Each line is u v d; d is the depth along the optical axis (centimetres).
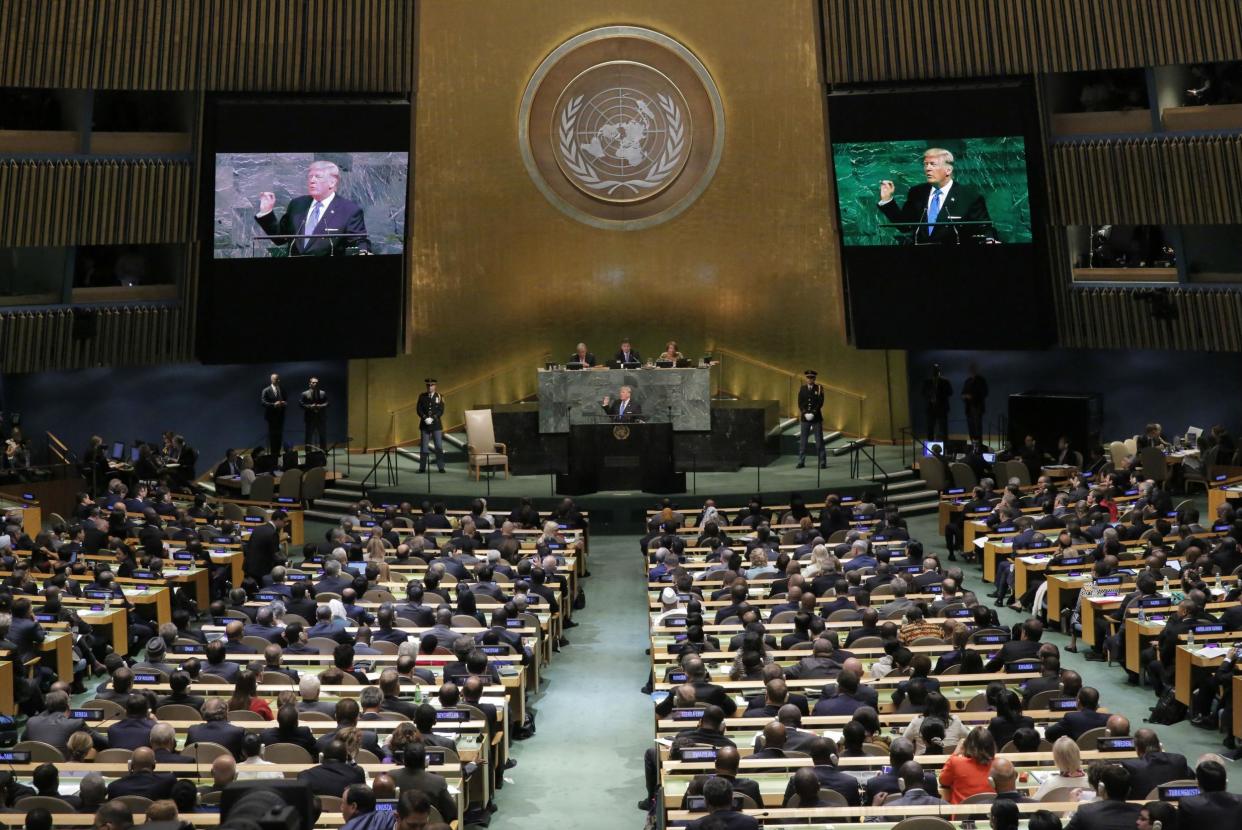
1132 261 2653
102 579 1719
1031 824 827
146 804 945
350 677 1288
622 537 2470
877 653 1377
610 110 2898
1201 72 2509
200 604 1939
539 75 2875
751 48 2844
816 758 1003
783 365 2928
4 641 1465
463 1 2828
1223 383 2705
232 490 2592
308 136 2567
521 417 2712
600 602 2073
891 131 2558
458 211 2877
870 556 1752
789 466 2748
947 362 2956
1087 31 2431
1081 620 1728
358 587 1584
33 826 841
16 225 2481
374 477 2673
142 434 2827
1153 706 1546
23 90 2564
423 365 2902
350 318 2648
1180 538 1847
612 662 1788
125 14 2456
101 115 2644
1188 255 2608
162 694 1285
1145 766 991
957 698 1266
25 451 2544
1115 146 2491
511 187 2900
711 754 1036
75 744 1065
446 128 2844
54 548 1900
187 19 2488
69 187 2503
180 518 2098
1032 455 2581
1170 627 1490
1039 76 2514
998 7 2467
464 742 1212
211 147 2556
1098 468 2558
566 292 2950
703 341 2952
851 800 980
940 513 2359
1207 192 2453
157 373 2831
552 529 2014
